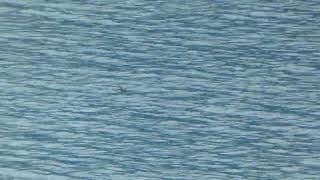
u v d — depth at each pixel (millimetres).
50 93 196750
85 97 195500
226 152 173875
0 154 171750
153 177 165375
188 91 198750
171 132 181500
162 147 175625
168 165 169250
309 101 195000
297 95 197875
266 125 184375
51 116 187000
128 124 184500
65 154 172250
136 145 176125
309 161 170875
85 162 169500
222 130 182250
